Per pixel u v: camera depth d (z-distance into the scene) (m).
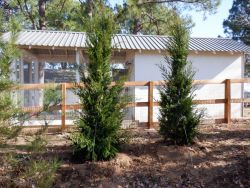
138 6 19.70
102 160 7.52
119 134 7.74
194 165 7.46
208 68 13.56
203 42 14.72
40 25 22.22
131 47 12.73
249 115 14.66
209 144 8.52
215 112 13.52
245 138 9.03
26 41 12.28
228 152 8.01
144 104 10.30
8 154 5.61
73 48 12.26
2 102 4.90
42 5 21.97
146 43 13.67
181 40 8.59
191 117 8.45
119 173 7.15
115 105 7.69
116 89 7.64
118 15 19.38
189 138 8.45
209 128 10.30
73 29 21.34
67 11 23.00
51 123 10.10
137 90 12.98
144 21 23.25
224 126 10.58
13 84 5.09
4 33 5.11
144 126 10.38
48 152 7.85
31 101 13.01
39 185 5.14
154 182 6.93
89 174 7.04
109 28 7.65
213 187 6.79
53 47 12.19
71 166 7.23
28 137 6.94
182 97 8.47
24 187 5.75
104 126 7.49
